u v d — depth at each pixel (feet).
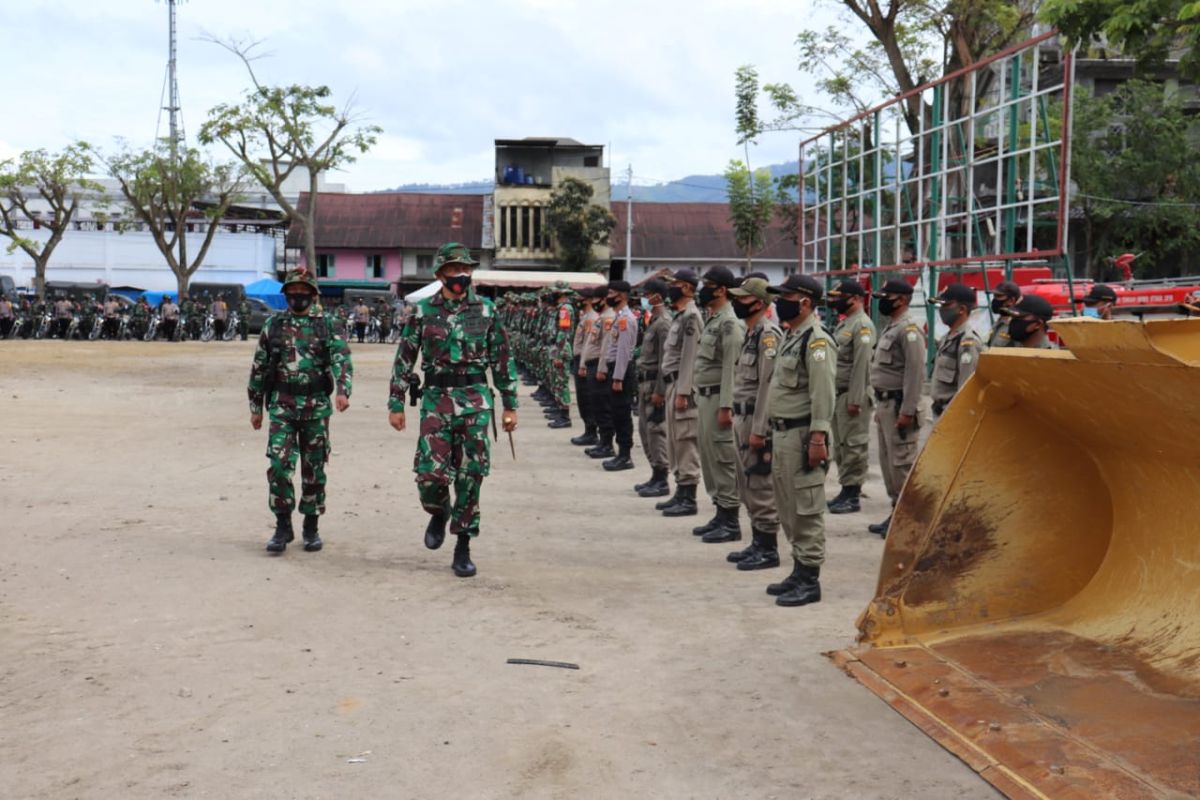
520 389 76.38
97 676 15.81
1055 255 40.63
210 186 171.32
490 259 192.75
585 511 31.17
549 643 17.92
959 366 29.09
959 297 29.40
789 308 20.93
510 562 24.13
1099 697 14.23
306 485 24.61
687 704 15.14
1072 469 17.30
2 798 11.89
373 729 14.05
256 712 14.53
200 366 89.10
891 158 57.88
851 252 64.75
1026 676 15.12
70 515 27.81
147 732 13.79
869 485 36.52
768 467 23.71
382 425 51.06
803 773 12.93
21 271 208.13
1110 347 13.60
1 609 19.22
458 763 13.06
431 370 22.79
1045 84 108.47
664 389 33.45
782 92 92.43
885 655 16.49
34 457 37.73
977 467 17.16
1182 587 15.79
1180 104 102.73
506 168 185.06
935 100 52.44
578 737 13.93
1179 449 15.06
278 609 19.60
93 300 145.79
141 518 27.68
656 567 24.00
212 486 32.89
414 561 23.97
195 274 206.90
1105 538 17.49
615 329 41.01
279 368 24.07
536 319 66.95
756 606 20.53
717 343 26.40
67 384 69.00
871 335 29.89
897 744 13.82
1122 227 102.12
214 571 22.29
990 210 46.65
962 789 12.53
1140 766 12.32
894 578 17.17
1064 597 17.49
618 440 40.09
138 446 41.32
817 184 67.87
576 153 185.68
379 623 18.90
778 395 20.95
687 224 194.90
